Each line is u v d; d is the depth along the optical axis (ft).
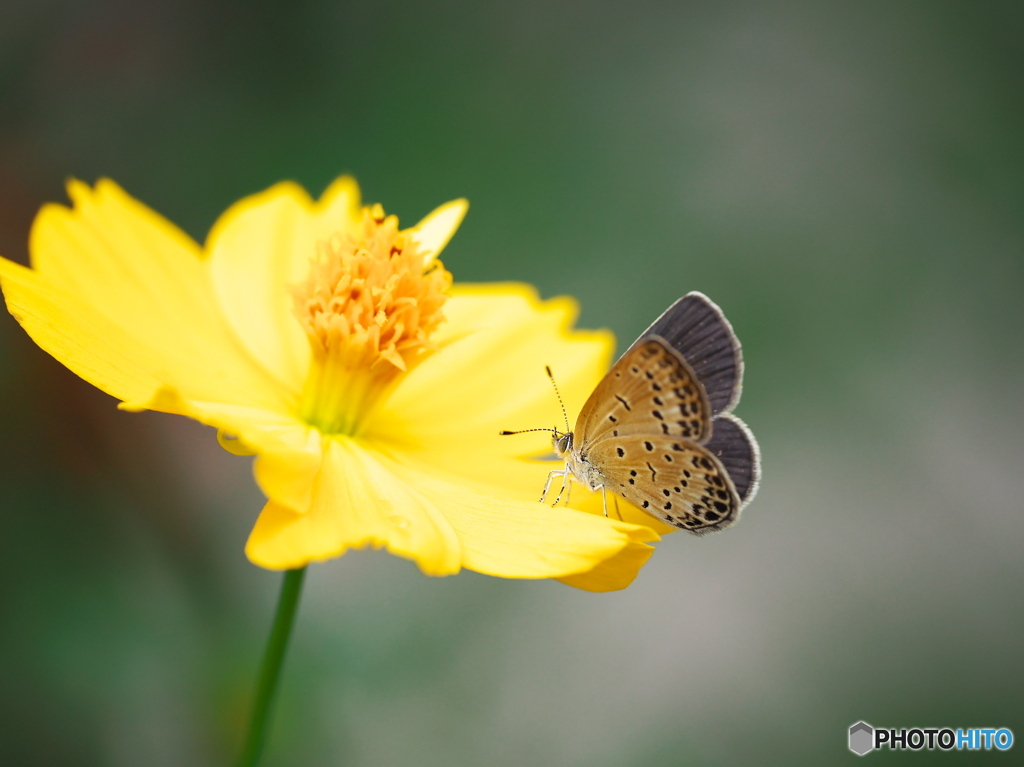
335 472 0.89
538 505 0.88
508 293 0.98
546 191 1.09
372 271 0.91
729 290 1.08
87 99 1.07
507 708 1.03
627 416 0.89
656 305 1.08
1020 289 1.09
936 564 1.07
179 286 0.93
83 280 0.91
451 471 0.91
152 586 1.00
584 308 1.08
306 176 1.08
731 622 1.07
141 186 1.07
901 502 1.08
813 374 1.08
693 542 1.09
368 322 0.91
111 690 0.97
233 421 0.87
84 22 1.07
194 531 1.01
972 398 1.08
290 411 0.92
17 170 1.06
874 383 1.08
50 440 1.00
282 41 1.09
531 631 1.05
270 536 0.85
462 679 1.03
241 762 0.89
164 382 0.88
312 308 0.91
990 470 1.08
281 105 1.09
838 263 1.09
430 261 0.91
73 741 0.96
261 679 0.89
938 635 1.06
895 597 1.07
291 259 0.95
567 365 0.96
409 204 1.09
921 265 1.09
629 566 0.87
